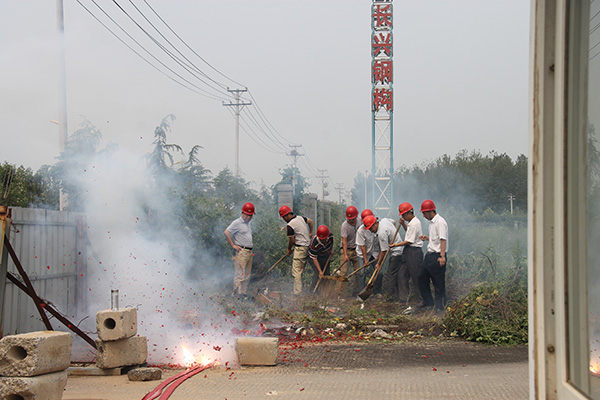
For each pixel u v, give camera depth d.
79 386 5.50
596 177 1.76
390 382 5.79
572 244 1.82
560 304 1.87
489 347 8.30
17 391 3.93
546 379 1.90
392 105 20.77
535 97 1.95
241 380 5.94
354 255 14.22
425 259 11.41
